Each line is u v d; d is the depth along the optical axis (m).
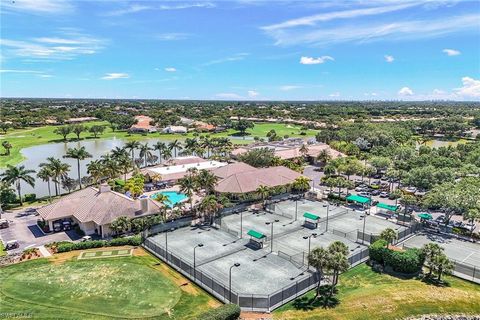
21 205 91.50
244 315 43.72
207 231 74.00
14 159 160.00
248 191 92.69
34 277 53.25
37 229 74.38
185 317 43.59
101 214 70.81
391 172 108.88
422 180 94.06
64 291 49.34
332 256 46.12
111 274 54.62
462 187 77.00
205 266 57.56
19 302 46.31
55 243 65.06
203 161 137.62
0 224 74.50
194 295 49.16
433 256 53.06
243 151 152.12
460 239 70.31
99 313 44.16
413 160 118.56
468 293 49.19
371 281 53.03
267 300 44.78
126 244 66.69
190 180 84.56
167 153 147.12
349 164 112.56
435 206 78.50
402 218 80.06
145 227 73.00
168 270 56.66
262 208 89.75
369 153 150.62
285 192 102.62
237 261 59.56
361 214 85.25
